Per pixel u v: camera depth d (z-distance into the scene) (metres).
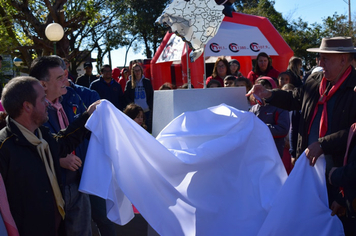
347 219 3.12
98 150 2.68
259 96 3.41
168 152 2.65
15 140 2.30
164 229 2.60
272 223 2.74
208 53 8.67
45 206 2.34
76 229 3.11
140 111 4.18
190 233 2.64
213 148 2.74
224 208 2.74
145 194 2.62
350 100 3.04
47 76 2.88
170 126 2.98
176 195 2.64
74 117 3.20
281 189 2.86
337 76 3.10
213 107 3.07
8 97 2.31
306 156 2.93
